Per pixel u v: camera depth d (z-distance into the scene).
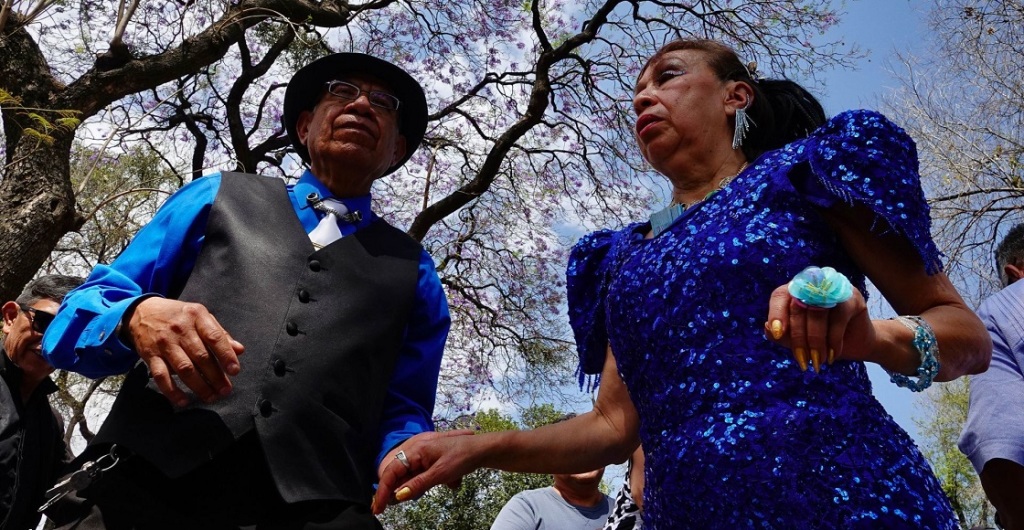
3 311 3.57
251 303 2.22
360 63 2.72
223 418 2.06
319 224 2.50
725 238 1.97
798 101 2.46
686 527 1.90
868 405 1.85
